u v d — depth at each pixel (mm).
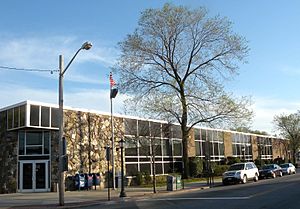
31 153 30922
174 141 44188
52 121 30656
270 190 23703
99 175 32969
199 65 38625
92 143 33531
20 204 21578
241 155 62781
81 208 19641
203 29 38562
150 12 38031
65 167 21109
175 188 28688
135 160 37438
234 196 21141
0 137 32125
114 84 32562
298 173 49688
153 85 38031
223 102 37781
